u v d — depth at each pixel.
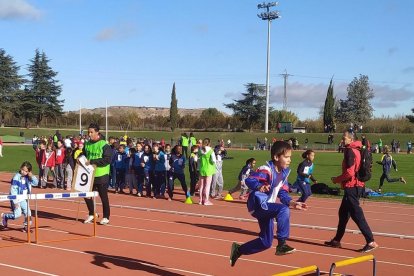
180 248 9.05
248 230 11.01
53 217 12.52
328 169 31.12
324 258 8.48
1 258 8.14
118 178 18.69
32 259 8.09
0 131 80.38
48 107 97.31
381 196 18.22
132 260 8.10
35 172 27.05
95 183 11.34
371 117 93.50
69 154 19.31
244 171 16.52
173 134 82.00
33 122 100.12
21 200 9.66
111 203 15.60
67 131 83.56
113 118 105.69
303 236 10.48
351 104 93.62
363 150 9.08
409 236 10.41
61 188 19.84
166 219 12.48
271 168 6.07
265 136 76.31
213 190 17.70
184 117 104.62
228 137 78.31
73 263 7.86
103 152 11.07
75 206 14.48
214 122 102.25
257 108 98.44
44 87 96.50
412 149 66.69
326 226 11.69
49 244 9.23
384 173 19.80
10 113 93.25
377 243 9.88
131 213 13.49
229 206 15.24
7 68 91.94
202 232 10.68
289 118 97.31
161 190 17.36
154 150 17.16
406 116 88.44
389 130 85.56
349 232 10.96
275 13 69.44
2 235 10.08
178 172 16.09
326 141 73.94
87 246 9.12
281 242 5.99
